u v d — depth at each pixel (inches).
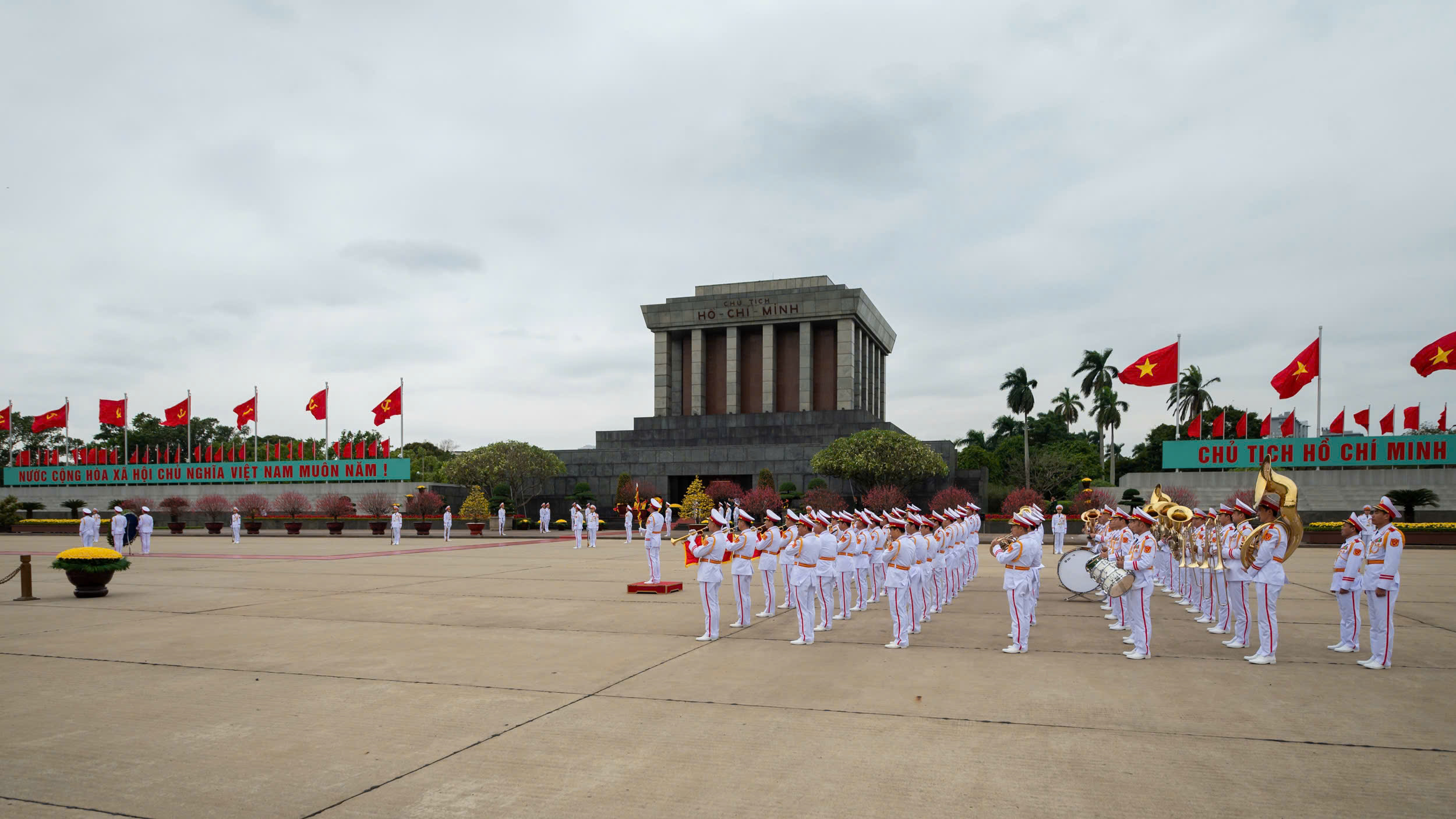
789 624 629.6
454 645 546.3
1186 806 259.9
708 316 3117.6
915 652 511.2
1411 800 264.2
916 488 2541.8
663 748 322.7
